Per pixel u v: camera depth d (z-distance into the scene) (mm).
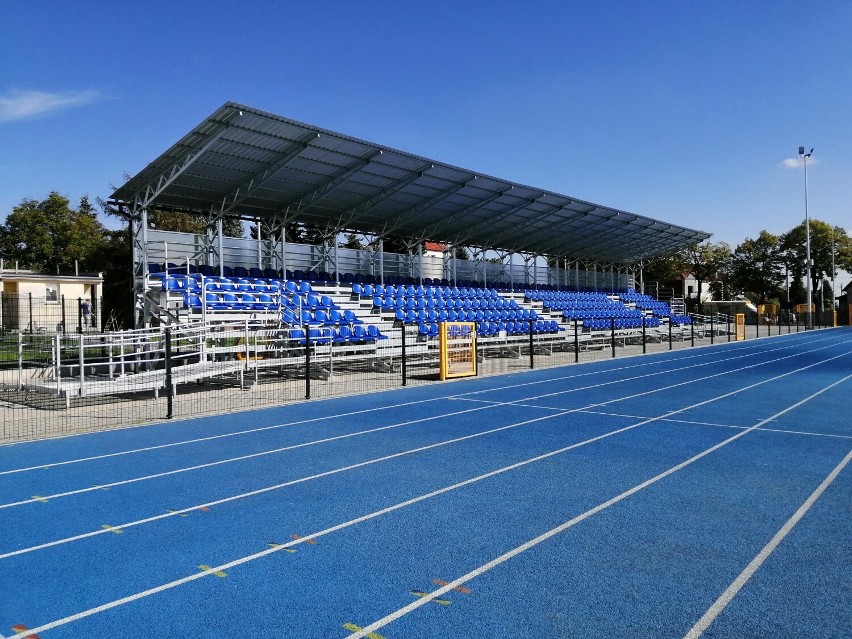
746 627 3900
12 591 4535
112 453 8812
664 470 7715
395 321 23578
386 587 4523
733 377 18469
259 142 18188
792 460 8180
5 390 15172
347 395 14789
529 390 15633
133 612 4191
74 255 51000
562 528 5691
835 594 4332
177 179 19391
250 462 8273
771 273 71250
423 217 27938
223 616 4121
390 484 7188
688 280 78062
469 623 3990
